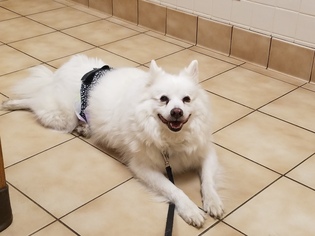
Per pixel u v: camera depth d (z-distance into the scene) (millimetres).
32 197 966
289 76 1552
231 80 1518
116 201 961
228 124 1261
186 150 989
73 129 1206
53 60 1620
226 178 1038
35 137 1183
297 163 1103
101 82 1136
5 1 2191
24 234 868
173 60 1653
